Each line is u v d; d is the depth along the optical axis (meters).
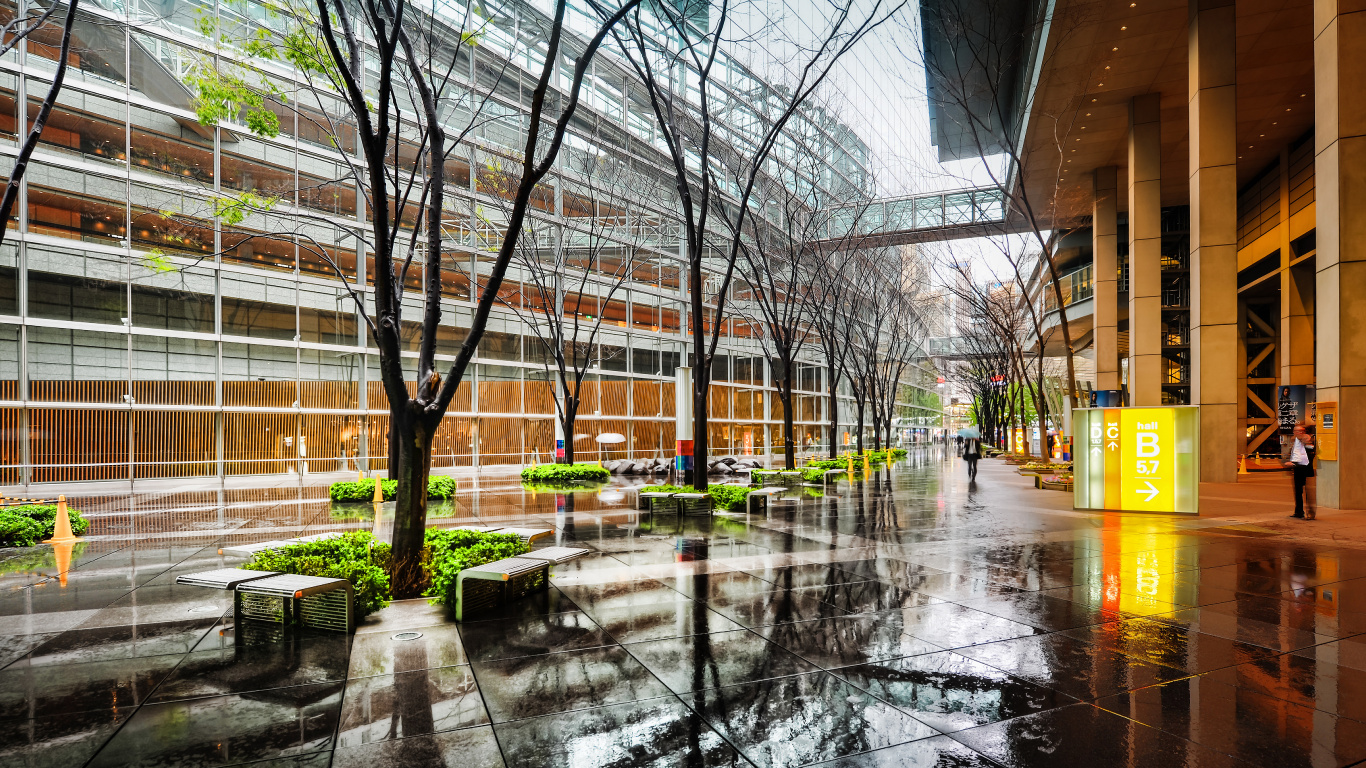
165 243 24.92
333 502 17.50
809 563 9.07
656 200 35.19
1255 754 3.69
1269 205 34.72
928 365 83.38
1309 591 7.34
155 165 24.69
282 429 27.58
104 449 23.92
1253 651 5.40
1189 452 13.91
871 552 9.88
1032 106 28.73
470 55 29.06
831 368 29.17
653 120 37.62
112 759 3.66
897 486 22.48
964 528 12.30
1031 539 10.98
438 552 7.87
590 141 29.73
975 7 24.44
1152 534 11.42
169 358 25.05
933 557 9.46
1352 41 14.39
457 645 5.62
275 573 6.39
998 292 43.59
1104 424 14.62
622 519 13.77
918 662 5.19
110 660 5.29
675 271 40.06
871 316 42.94
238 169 26.48
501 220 31.14
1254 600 6.98
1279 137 31.30
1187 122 29.95
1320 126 15.06
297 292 27.94
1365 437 14.48
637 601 7.07
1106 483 14.57
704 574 8.38
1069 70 25.89
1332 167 14.68
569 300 34.62
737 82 24.61
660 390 39.06
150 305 24.64
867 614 6.54
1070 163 35.19
